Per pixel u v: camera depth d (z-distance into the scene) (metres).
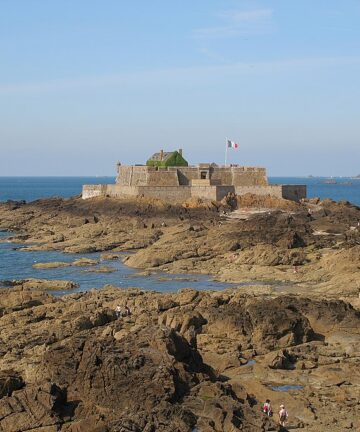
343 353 70.19
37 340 72.12
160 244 145.12
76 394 53.38
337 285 103.00
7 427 48.78
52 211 197.25
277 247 129.00
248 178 196.12
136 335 61.03
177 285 111.69
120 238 158.25
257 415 51.41
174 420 48.44
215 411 50.12
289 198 193.12
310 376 64.44
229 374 64.81
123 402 51.72
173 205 181.50
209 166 199.38
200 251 133.12
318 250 131.50
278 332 73.75
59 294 103.31
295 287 106.00
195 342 72.44
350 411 56.38
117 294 95.06
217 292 96.31
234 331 74.06
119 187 193.50
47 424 49.28
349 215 182.12
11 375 57.69
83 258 139.88
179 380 54.72
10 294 90.94
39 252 151.75
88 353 54.97
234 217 172.12
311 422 54.34
